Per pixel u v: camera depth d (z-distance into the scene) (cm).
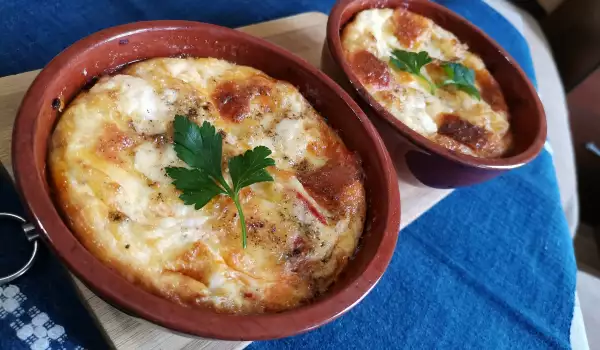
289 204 25
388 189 26
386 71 33
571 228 47
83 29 35
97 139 23
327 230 25
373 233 25
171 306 18
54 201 21
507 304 32
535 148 32
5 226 24
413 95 34
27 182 19
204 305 21
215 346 23
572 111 74
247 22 40
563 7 69
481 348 30
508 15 61
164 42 27
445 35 39
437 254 33
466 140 34
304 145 27
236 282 22
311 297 23
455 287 32
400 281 31
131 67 26
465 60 38
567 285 35
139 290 18
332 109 29
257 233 23
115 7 37
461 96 36
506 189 39
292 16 40
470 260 33
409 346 28
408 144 29
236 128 26
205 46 29
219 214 23
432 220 35
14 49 32
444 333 29
